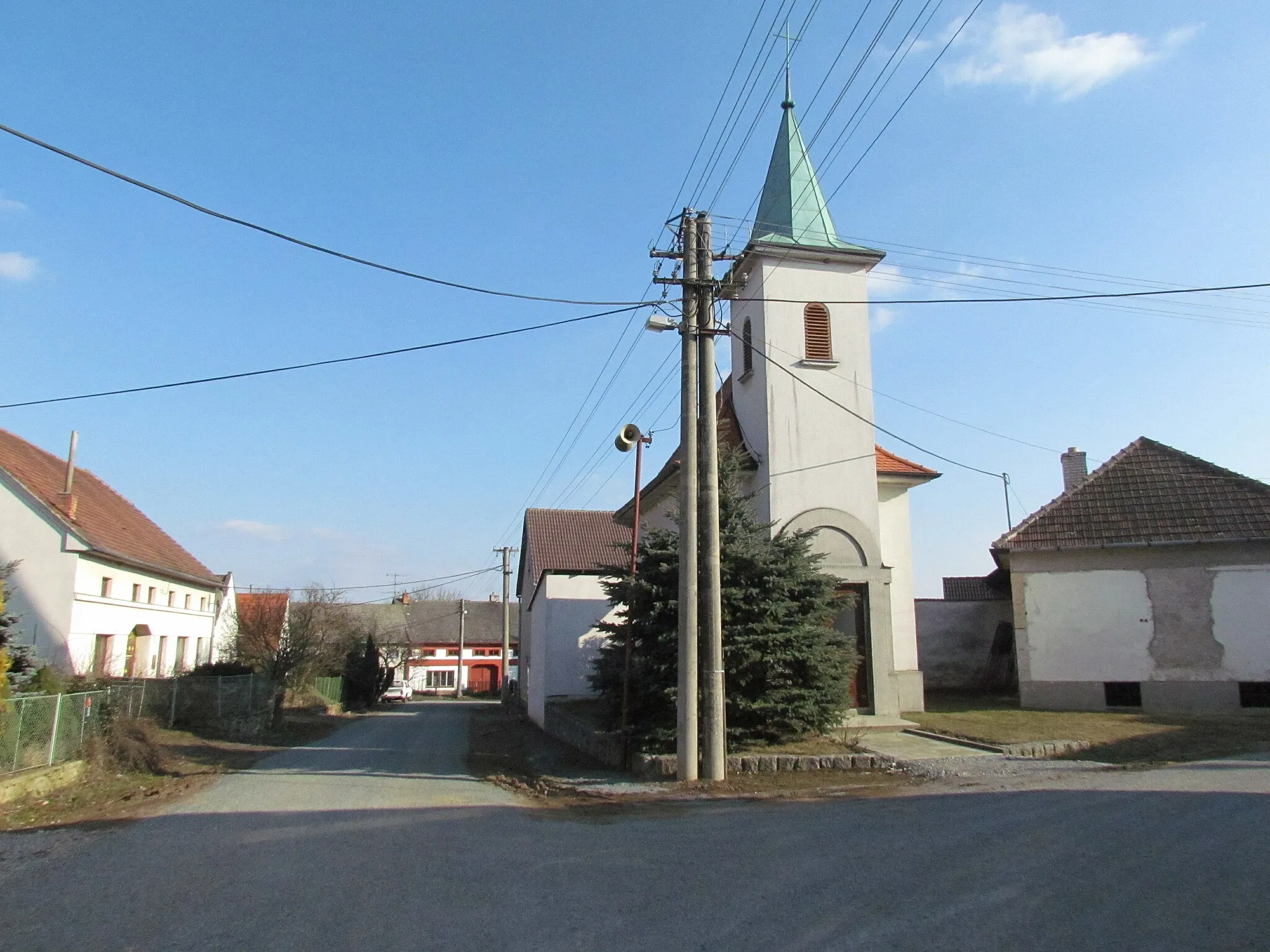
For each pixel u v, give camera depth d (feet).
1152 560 64.13
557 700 83.20
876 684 58.80
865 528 61.77
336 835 31.30
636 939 18.54
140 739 55.98
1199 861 22.68
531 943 18.54
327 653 133.08
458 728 96.07
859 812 32.04
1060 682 65.10
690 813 34.17
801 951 17.43
